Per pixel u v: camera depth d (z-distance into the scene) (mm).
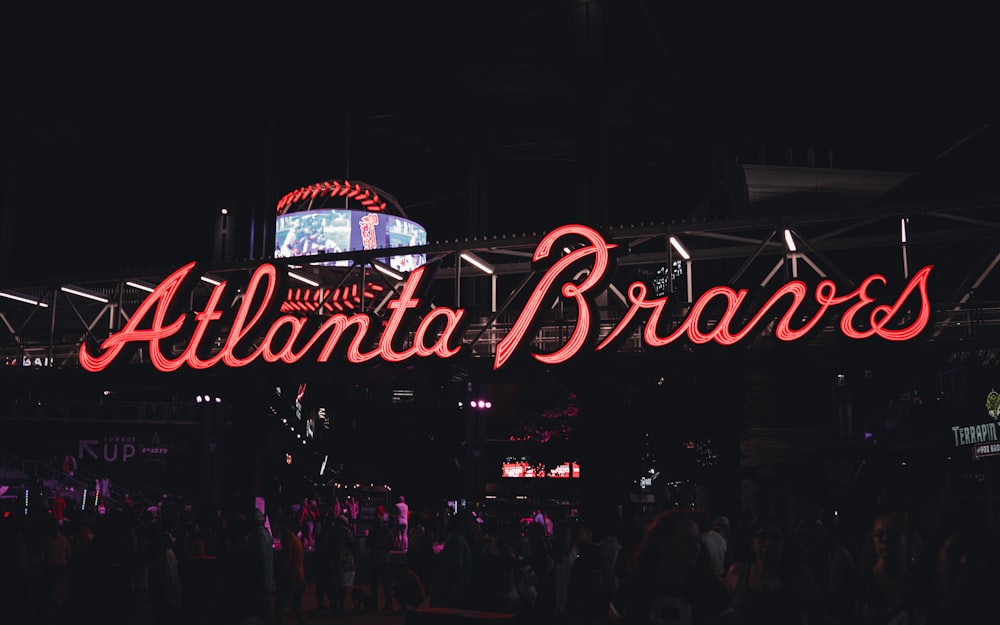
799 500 49438
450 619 12406
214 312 30547
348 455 59406
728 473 36000
